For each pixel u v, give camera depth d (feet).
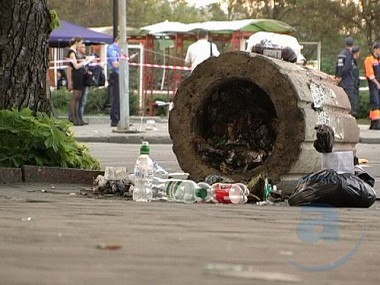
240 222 36.58
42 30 65.00
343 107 60.34
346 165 56.08
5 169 60.29
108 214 38.52
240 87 56.90
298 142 53.98
